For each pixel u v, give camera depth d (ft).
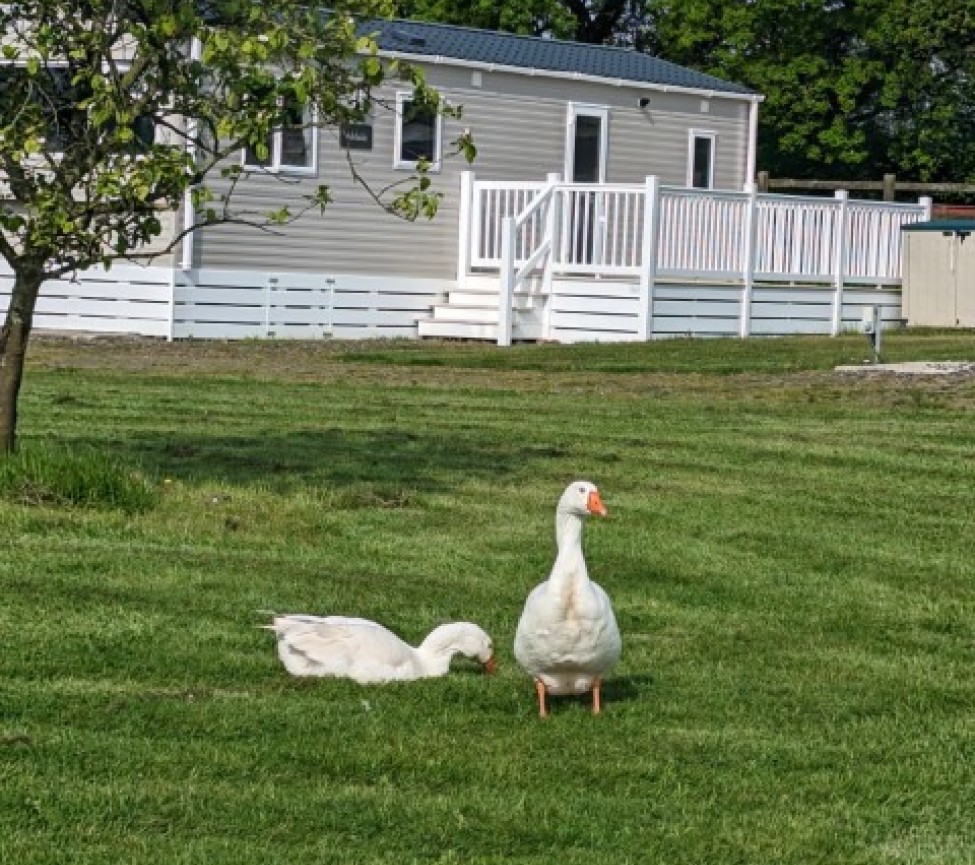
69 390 60.18
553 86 99.09
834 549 38.24
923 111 152.35
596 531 39.24
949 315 97.04
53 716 24.86
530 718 25.46
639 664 28.96
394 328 93.56
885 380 65.98
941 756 24.58
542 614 24.70
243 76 36.76
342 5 37.45
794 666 29.25
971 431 53.21
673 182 105.91
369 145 91.91
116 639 28.99
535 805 21.91
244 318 88.48
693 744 24.61
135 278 86.74
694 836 21.12
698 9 152.35
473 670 28.19
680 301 89.30
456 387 64.28
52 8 35.76
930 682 28.50
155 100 37.52
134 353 77.46
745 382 66.13
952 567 36.91
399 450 48.49
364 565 35.24
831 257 96.27
